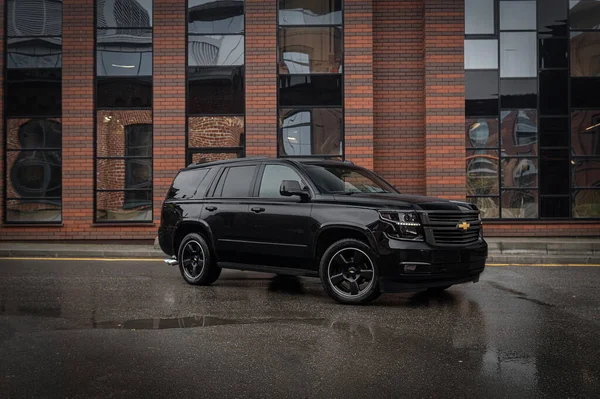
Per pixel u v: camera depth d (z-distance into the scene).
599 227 14.73
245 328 5.58
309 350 4.80
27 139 14.84
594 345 4.98
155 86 14.68
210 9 14.84
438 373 4.21
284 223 7.33
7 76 14.89
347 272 6.84
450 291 7.83
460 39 14.62
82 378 4.10
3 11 14.84
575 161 14.89
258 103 14.63
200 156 14.73
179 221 8.57
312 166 7.71
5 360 4.53
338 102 14.67
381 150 14.96
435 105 14.58
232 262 8.00
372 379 4.07
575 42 14.97
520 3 14.96
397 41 15.02
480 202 14.84
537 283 8.57
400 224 6.46
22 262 11.39
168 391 3.84
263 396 3.74
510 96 14.91
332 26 14.78
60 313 6.29
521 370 4.28
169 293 7.62
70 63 14.73
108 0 14.89
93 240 14.66
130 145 14.82
